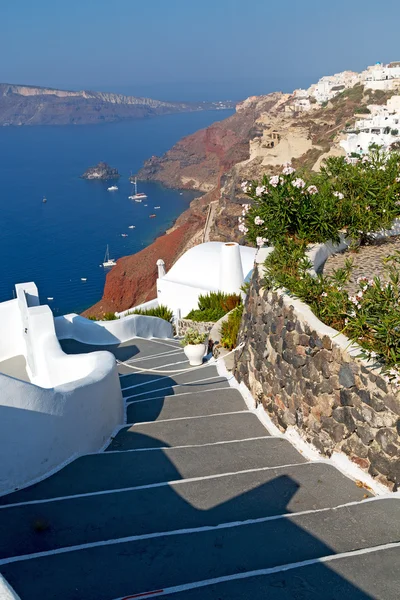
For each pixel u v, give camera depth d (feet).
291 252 31.42
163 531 16.49
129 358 46.42
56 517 17.35
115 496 18.78
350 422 20.88
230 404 30.76
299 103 633.61
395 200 39.22
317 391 22.89
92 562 14.23
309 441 23.52
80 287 370.12
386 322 19.20
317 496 18.86
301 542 15.30
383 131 301.84
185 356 46.03
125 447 25.00
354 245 37.58
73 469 21.85
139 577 13.57
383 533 15.74
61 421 22.31
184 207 646.33
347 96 504.84
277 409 26.76
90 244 482.28
